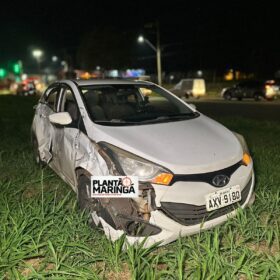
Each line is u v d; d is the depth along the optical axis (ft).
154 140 14.34
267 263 11.90
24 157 24.20
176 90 107.24
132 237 12.88
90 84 18.52
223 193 13.37
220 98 104.17
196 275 11.20
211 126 16.44
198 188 12.95
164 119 16.63
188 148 13.93
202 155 13.61
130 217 12.95
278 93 91.30
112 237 13.25
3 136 32.17
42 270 12.07
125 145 13.84
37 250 12.73
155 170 12.89
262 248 13.50
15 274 11.67
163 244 12.87
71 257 12.74
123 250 12.91
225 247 12.91
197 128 15.83
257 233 13.84
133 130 15.11
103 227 13.56
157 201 12.66
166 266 12.47
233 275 11.44
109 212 13.34
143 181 12.87
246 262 12.03
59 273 11.79
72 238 13.56
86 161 14.58
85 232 13.87
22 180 20.02
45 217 14.73
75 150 15.64
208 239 12.80
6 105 71.10
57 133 18.19
